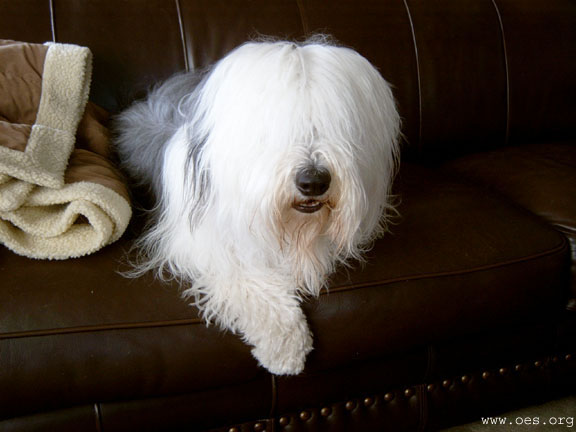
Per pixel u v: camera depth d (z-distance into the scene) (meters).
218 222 1.15
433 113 1.92
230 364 1.13
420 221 1.41
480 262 1.30
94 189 1.16
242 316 1.12
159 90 1.52
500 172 1.77
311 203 1.06
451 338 1.32
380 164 1.19
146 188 1.41
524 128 2.08
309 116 1.04
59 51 1.40
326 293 1.18
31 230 1.12
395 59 1.85
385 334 1.22
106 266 1.16
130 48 1.62
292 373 1.15
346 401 1.34
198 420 1.21
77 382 1.05
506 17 2.02
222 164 1.08
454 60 1.93
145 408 1.16
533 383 1.56
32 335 1.02
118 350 1.05
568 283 1.43
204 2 1.69
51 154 1.21
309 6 1.79
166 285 1.15
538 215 1.54
